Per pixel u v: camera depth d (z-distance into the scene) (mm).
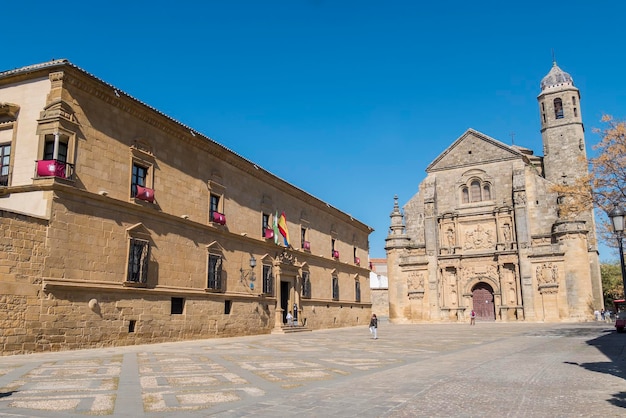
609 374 14016
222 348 25188
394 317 64625
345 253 59812
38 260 21781
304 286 47594
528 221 59188
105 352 22219
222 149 35656
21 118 24422
